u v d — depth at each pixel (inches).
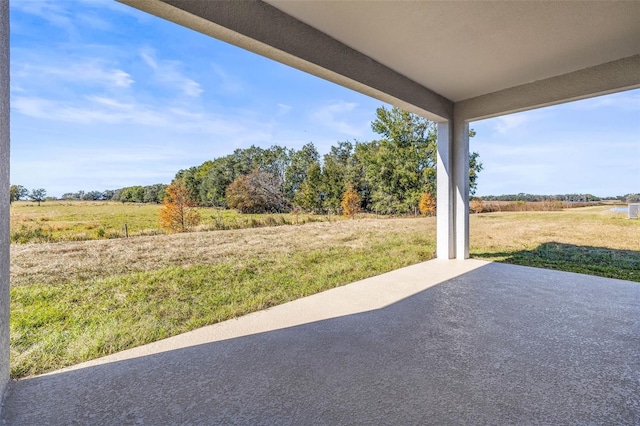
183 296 133.7
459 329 101.6
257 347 91.7
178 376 76.1
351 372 76.0
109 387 71.7
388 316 115.5
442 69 157.2
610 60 147.3
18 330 94.7
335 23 113.9
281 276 172.6
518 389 67.4
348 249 206.7
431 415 59.2
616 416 57.9
